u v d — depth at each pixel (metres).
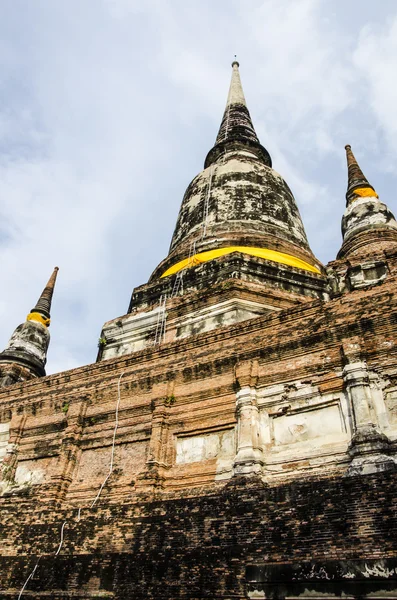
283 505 10.73
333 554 9.52
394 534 9.19
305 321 14.08
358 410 11.90
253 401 13.70
